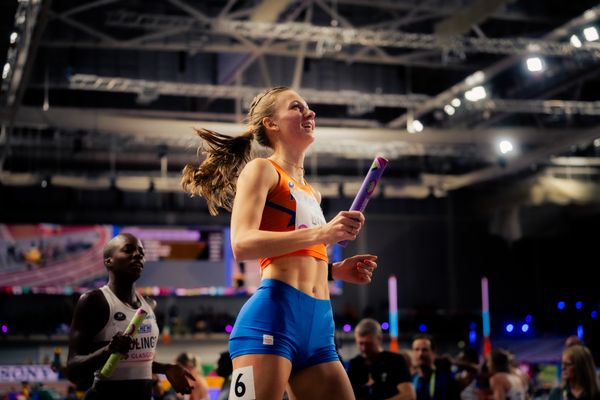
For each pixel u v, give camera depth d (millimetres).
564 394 6273
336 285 22078
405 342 21922
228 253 20531
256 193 2922
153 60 16859
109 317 3957
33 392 12992
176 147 19953
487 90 18531
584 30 13781
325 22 15297
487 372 8391
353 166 21484
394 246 23328
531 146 19578
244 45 14672
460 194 24047
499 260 24078
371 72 17719
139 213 20922
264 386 2820
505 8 14414
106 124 15422
